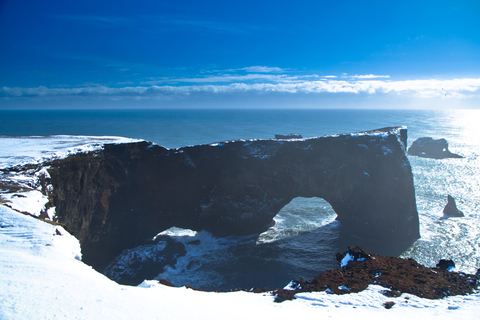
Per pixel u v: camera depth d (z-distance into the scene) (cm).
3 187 3072
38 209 2791
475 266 4378
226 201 5797
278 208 5969
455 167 9838
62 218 3988
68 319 1002
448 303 1483
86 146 4775
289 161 5819
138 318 1081
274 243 5416
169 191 5606
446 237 5262
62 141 5709
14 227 1988
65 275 1380
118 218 4997
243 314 1256
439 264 2077
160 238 5616
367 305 1439
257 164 5778
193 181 5766
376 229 5591
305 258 4888
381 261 2006
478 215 6072
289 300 1520
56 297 1152
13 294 1128
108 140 5809
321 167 5816
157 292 1451
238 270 4588
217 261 4872
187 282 4322
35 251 1648
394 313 1357
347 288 1644
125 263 4738
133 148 5238
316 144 5831
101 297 1215
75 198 4228
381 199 5566
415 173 9162
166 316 1129
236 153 5888
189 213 5812
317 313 1335
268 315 1274
